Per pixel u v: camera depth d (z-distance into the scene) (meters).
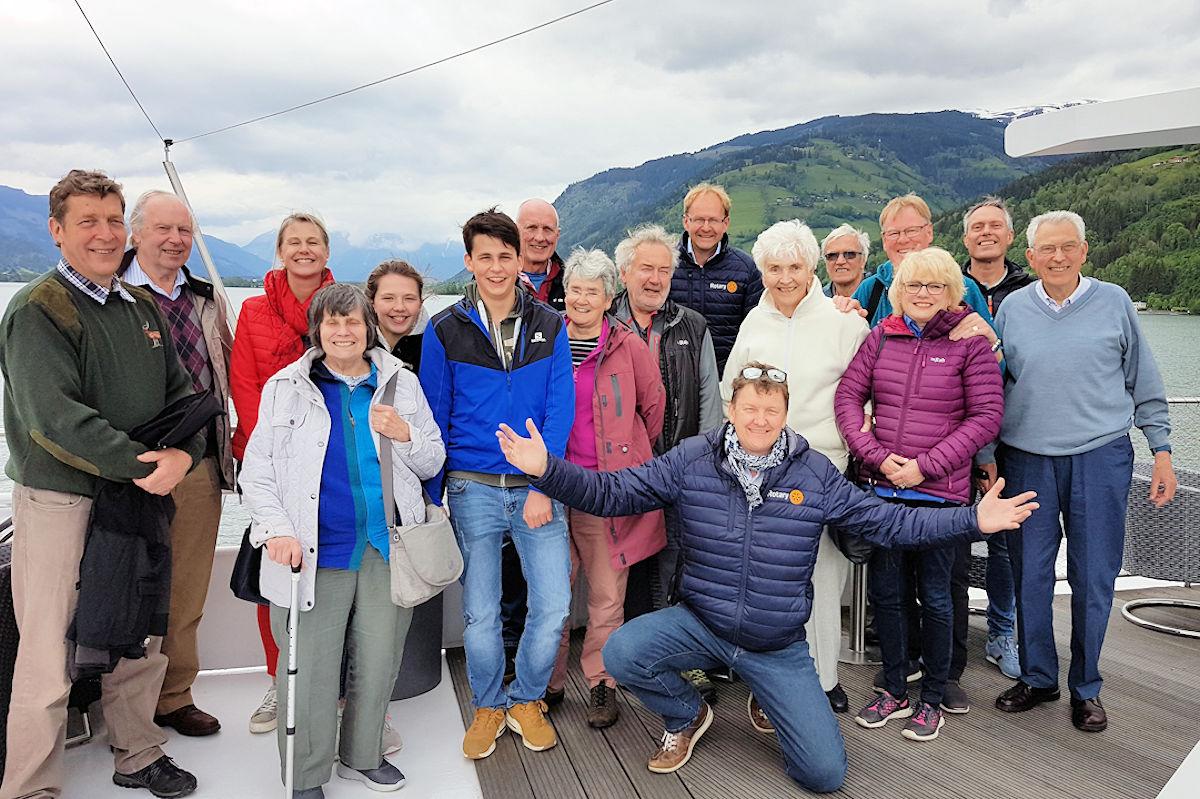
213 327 2.72
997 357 2.57
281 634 2.22
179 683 2.68
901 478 2.54
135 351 2.23
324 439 2.21
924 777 2.40
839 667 3.23
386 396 2.29
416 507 2.30
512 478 2.51
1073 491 2.66
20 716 2.08
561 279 3.37
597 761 2.51
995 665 3.21
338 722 2.59
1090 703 2.71
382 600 2.30
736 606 2.37
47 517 2.09
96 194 2.07
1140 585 4.21
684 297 3.51
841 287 3.77
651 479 2.46
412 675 2.92
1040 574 2.75
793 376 2.76
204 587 2.69
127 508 2.13
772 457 2.37
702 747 2.60
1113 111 1.46
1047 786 2.35
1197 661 3.26
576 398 2.70
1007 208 3.23
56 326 2.03
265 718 2.71
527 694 2.61
